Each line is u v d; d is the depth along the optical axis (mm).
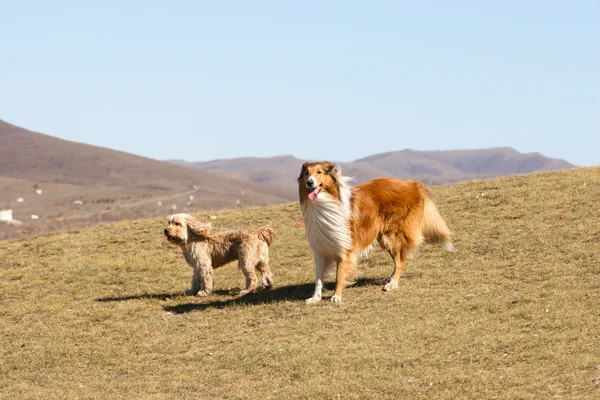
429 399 8211
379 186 13812
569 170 25062
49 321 13641
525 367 8938
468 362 9406
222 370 10117
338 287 12992
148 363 10812
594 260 14188
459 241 17250
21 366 11102
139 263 18297
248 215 24281
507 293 12586
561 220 17953
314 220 12750
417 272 14938
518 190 22062
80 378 10352
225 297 14422
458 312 11711
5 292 16297
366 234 13359
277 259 17578
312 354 10242
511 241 16562
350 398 8539
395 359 9781
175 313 13594
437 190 24547
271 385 9328
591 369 8578
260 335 11539
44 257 20250
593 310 10969
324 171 12602
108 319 13570
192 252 14625
